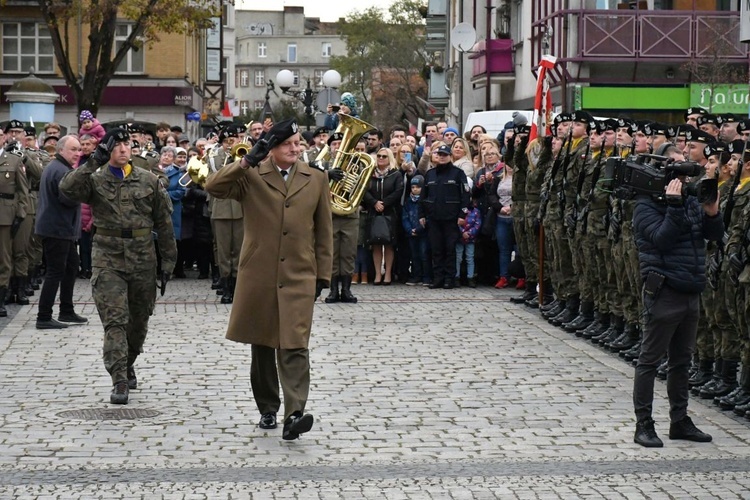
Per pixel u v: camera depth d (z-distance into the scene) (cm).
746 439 1059
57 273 1652
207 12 4259
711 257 1205
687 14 3484
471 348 1519
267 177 1051
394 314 1828
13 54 5647
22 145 2053
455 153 2250
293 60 17138
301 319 1034
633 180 1032
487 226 2166
